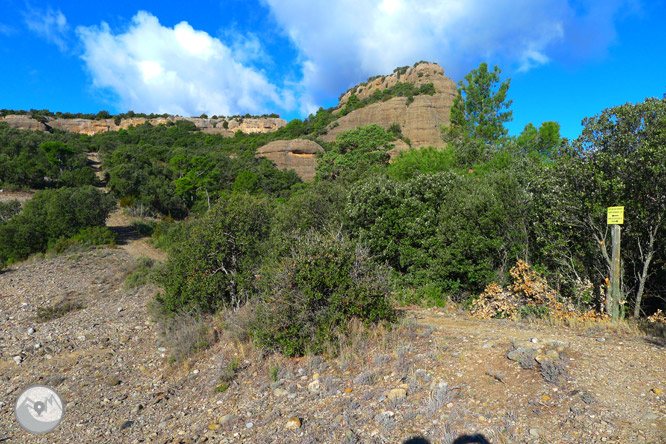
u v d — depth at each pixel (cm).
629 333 602
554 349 504
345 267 689
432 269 1027
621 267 779
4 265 1998
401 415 395
